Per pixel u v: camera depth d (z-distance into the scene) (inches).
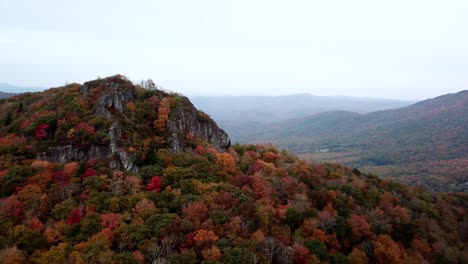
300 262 2677.2
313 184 4284.0
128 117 3907.5
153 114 4065.0
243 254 2413.9
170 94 4653.1
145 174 3351.4
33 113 4030.5
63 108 3937.0
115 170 3319.4
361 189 4517.7
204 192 3169.3
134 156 3489.2
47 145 3555.6
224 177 3624.5
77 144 3543.3
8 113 4124.0
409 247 3681.1
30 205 2819.9
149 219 2689.5
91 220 2642.7
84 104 3939.5
